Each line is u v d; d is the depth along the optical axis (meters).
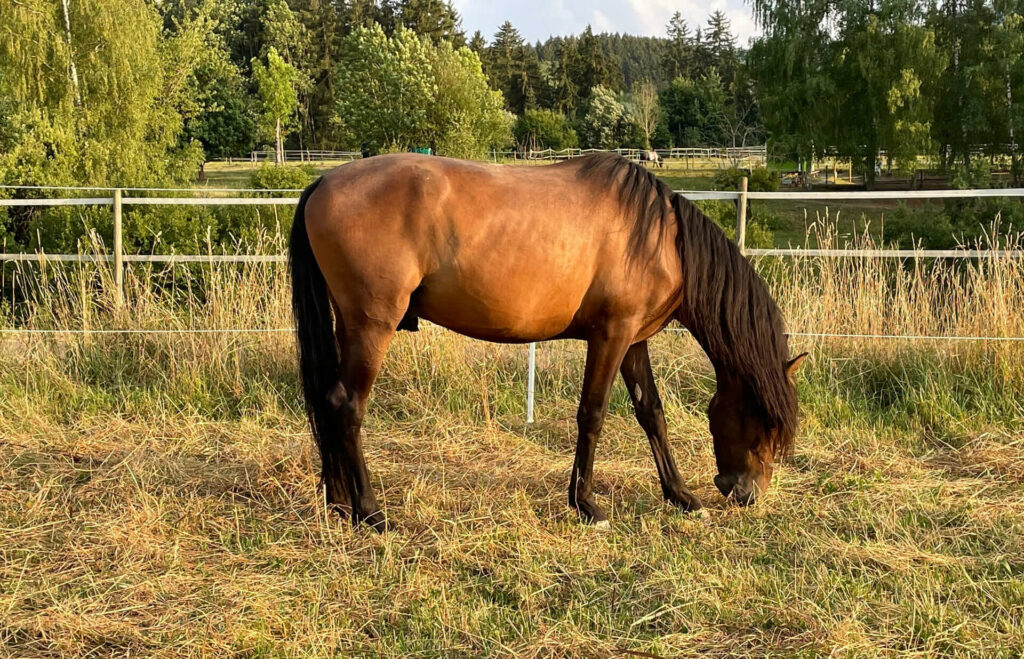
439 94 39.66
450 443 4.39
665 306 3.53
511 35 73.81
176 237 10.52
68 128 16.98
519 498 3.62
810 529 3.40
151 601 2.72
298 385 5.18
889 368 5.25
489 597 2.84
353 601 2.75
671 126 61.34
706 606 2.72
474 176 3.20
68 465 3.92
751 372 3.44
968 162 26.70
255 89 54.09
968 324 5.23
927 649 2.48
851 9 27.50
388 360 5.26
